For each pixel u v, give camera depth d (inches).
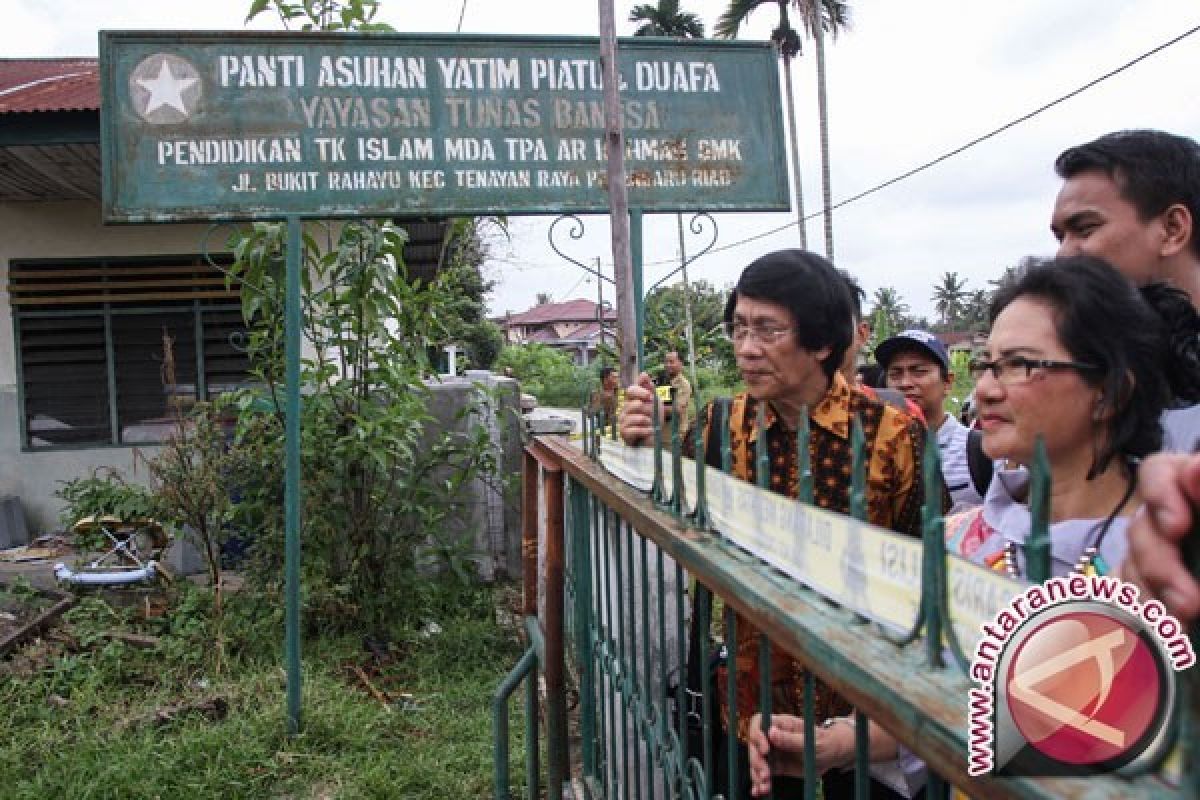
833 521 39.1
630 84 165.8
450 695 170.7
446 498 223.8
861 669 32.3
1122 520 46.5
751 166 169.9
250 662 177.5
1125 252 62.7
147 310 277.3
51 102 215.6
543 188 162.1
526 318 2341.3
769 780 52.9
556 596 101.0
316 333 195.8
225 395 201.3
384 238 192.9
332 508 193.5
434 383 244.7
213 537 204.1
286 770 142.0
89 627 185.5
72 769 136.9
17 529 263.6
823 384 77.7
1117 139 63.8
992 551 54.7
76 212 274.8
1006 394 48.2
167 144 150.0
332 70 155.4
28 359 273.4
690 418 93.4
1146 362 46.4
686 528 56.2
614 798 85.0
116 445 274.5
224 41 151.9
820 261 77.0
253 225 184.9
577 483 97.1
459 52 159.9
